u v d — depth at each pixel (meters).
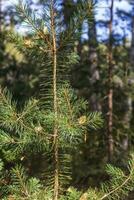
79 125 3.78
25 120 3.94
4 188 4.19
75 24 3.80
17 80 13.26
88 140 10.83
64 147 4.04
